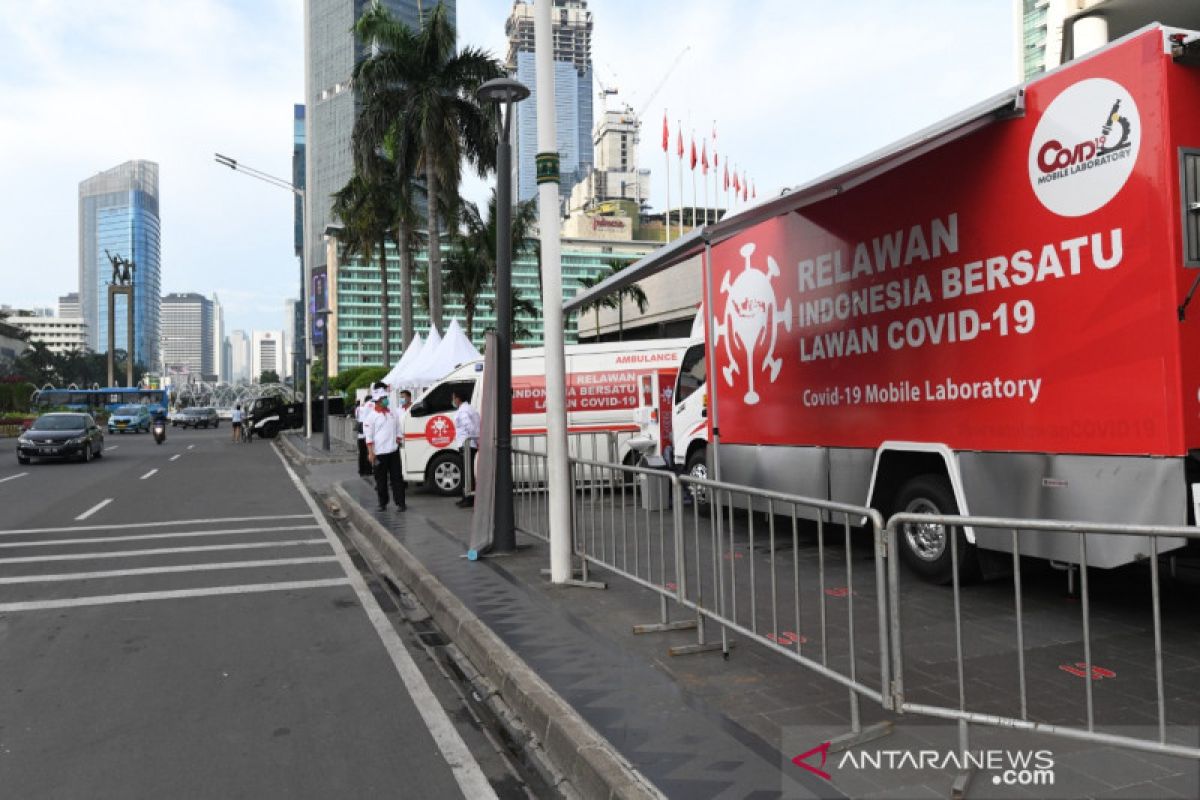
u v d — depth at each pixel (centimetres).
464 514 1179
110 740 419
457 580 734
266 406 4069
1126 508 489
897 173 661
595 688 450
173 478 1867
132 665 541
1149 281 477
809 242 774
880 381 685
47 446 2281
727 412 928
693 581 591
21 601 718
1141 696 423
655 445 1273
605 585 695
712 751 366
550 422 716
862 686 375
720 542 503
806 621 560
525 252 4256
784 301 815
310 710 460
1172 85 473
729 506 485
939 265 621
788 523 868
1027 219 550
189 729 433
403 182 3142
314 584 785
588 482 690
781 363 820
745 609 495
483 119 2947
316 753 403
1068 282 523
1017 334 558
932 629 549
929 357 632
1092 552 509
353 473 1934
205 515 1264
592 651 519
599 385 1460
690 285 3803
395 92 2928
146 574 828
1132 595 629
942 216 618
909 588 658
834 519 549
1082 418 515
